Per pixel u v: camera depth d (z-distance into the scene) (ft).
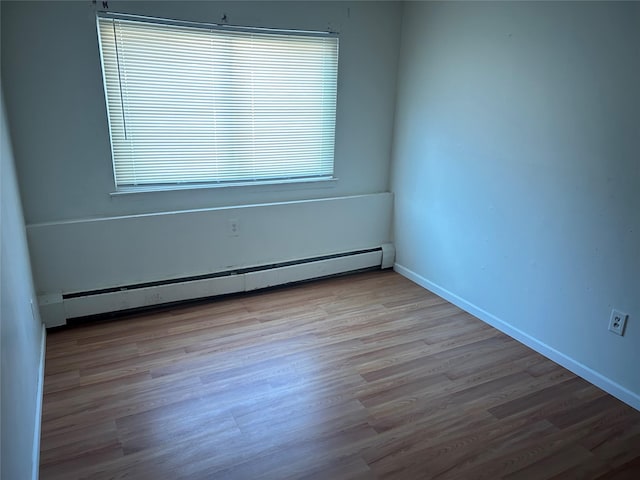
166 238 10.23
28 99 8.57
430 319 10.43
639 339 7.29
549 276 8.68
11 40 8.19
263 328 9.80
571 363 8.46
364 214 12.67
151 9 9.09
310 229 11.96
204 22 9.61
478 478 5.98
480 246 10.21
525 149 8.79
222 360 8.56
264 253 11.52
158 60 9.48
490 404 7.49
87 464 6.06
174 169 10.29
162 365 8.36
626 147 7.07
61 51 8.61
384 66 11.92
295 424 6.92
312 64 11.07
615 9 6.97
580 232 7.98
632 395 7.49
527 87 8.58
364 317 10.44
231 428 6.81
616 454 6.48
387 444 6.55
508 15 8.77
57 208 9.33
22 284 6.87
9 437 4.33
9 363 4.78
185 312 10.44
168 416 7.02
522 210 9.04
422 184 11.78
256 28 10.14
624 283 7.39
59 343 9.01
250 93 10.58
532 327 9.20
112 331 9.52
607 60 7.17
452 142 10.59
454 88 10.32
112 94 9.29
